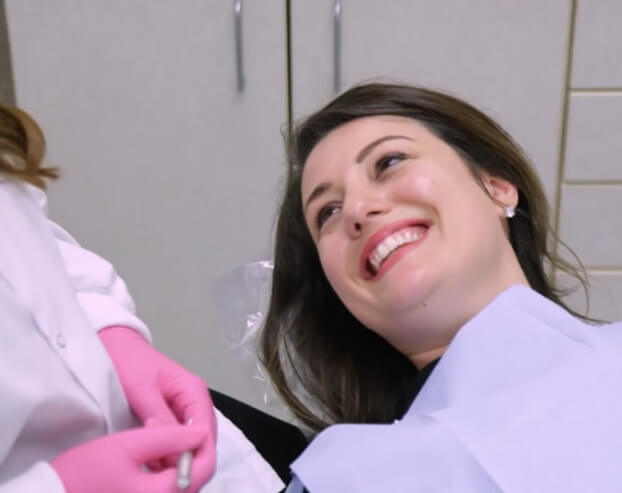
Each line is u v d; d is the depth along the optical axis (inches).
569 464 22.5
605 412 23.6
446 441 23.8
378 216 31.4
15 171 24.7
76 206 52.7
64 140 51.4
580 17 48.4
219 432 31.2
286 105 50.6
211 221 53.1
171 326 55.6
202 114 50.8
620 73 49.4
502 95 49.9
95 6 48.8
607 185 51.9
